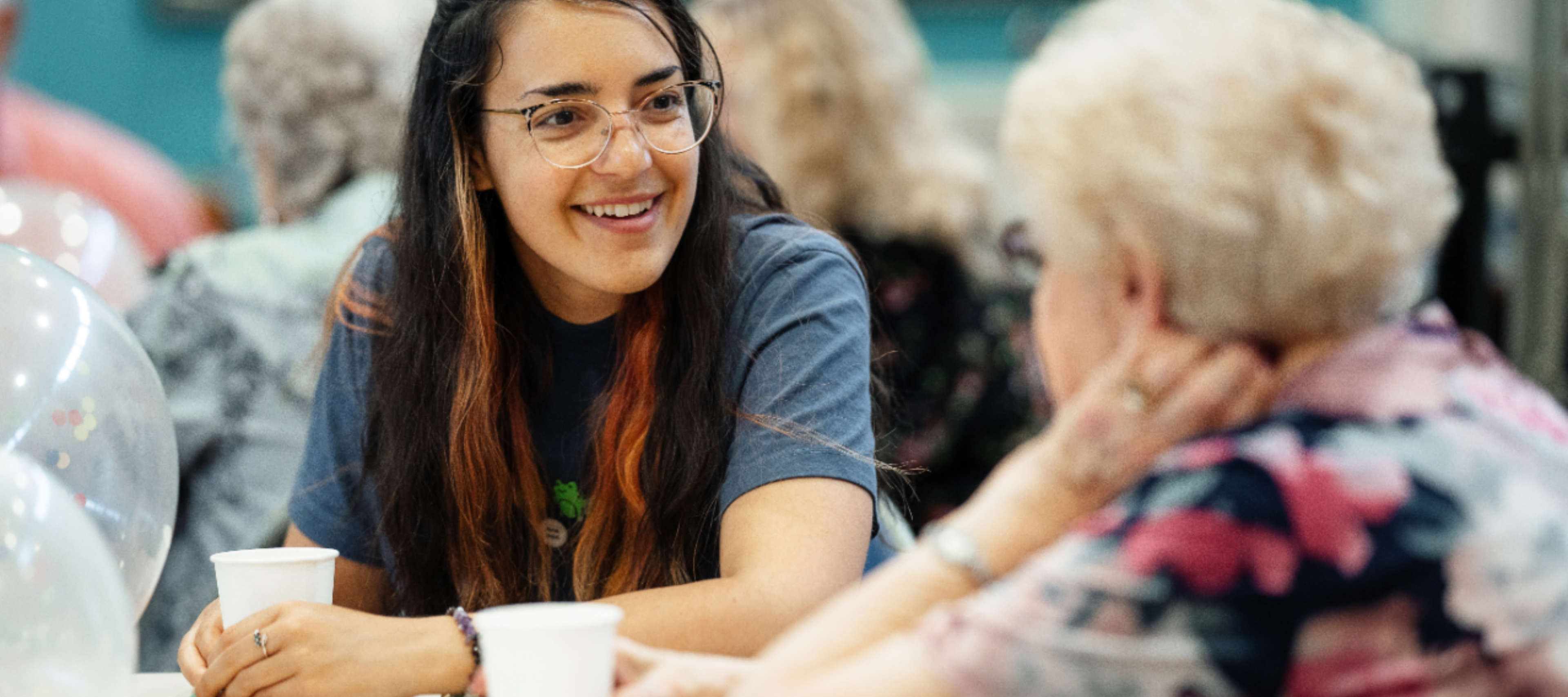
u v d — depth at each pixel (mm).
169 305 2139
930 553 978
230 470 2141
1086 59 908
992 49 4805
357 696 1201
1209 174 843
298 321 2172
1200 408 892
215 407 2129
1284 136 842
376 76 2240
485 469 1480
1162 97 862
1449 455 832
